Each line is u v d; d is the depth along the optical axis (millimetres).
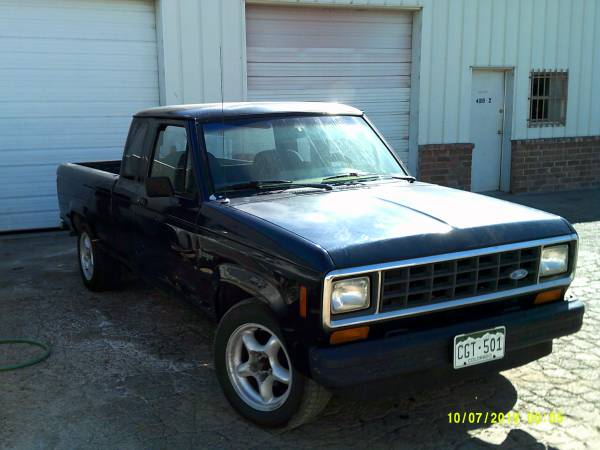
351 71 10633
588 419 3656
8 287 6441
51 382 4195
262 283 3369
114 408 3836
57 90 8938
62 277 6820
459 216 3584
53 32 8781
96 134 9242
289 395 3344
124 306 5801
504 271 3465
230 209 3760
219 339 3734
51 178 9117
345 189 4219
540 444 3406
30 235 9016
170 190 4191
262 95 10078
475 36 11312
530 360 3666
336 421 3682
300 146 4445
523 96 11992
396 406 3855
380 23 10688
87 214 5996
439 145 11359
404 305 3184
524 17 11680
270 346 3453
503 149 12219
